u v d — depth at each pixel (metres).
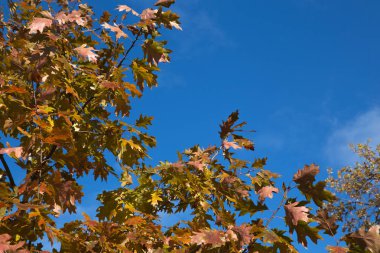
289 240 3.22
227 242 3.35
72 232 4.00
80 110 5.35
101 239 3.69
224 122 4.95
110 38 5.54
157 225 4.09
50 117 4.12
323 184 3.06
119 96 5.27
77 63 5.40
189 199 5.32
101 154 5.58
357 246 2.87
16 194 3.18
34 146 4.03
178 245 4.20
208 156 5.06
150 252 4.03
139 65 5.31
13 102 4.28
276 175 4.65
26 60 4.52
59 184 3.53
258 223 3.28
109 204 5.31
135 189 5.42
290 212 3.06
